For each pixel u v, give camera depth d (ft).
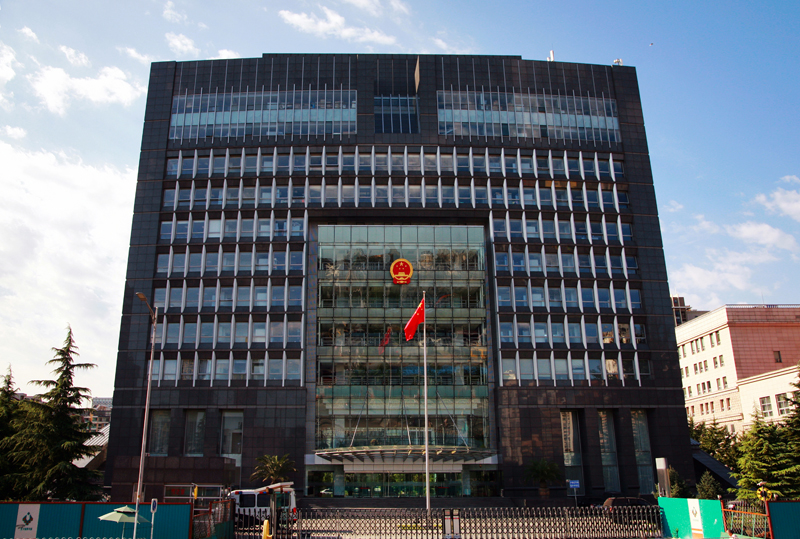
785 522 92.84
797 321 337.31
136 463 172.76
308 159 243.81
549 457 215.31
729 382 333.21
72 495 157.07
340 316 230.07
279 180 240.73
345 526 107.24
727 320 336.08
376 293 233.55
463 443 219.41
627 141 257.96
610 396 224.94
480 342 230.27
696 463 238.07
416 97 262.06
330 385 222.69
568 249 241.14
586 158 254.06
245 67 254.27
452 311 232.53
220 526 101.71
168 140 245.24
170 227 236.02
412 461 216.13
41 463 160.04
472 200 242.58
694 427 320.29
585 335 231.09
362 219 243.19
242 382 218.38
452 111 253.03
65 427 164.04
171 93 251.19
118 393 216.95
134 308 225.35
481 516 106.11
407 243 238.89
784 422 177.06
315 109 249.96
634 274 242.78
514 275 234.58
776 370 298.76
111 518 84.69
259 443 212.02
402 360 226.38
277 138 245.24
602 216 246.88
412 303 233.14
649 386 228.43
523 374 225.15
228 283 229.45
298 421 214.69
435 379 225.35
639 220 248.52
